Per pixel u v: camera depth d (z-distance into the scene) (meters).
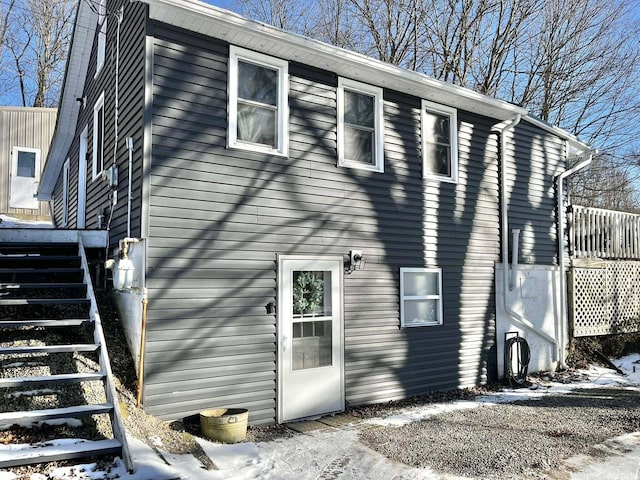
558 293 9.85
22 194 17.30
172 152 5.57
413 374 7.53
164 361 5.31
